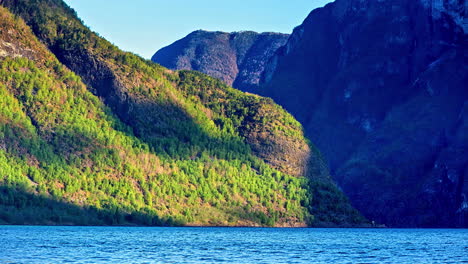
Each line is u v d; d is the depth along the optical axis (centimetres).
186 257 17512
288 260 17425
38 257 16712
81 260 16288
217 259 17212
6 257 16575
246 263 16425
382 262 17438
